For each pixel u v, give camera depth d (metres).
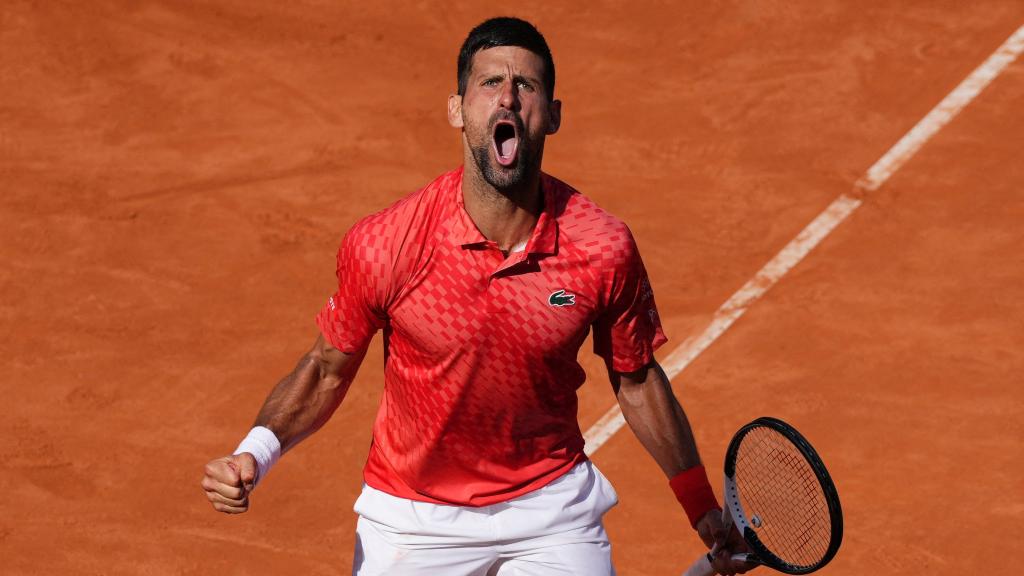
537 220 15.67
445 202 15.70
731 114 47.06
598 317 16.52
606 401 32.69
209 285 38.56
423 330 15.90
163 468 30.80
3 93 49.16
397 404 17.20
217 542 28.20
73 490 29.98
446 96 49.31
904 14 52.06
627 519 28.42
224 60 51.25
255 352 35.50
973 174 42.53
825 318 35.75
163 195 43.41
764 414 31.98
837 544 15.67
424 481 17.45
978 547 27.30
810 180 42.91
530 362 16.06
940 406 31.95
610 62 50.66
